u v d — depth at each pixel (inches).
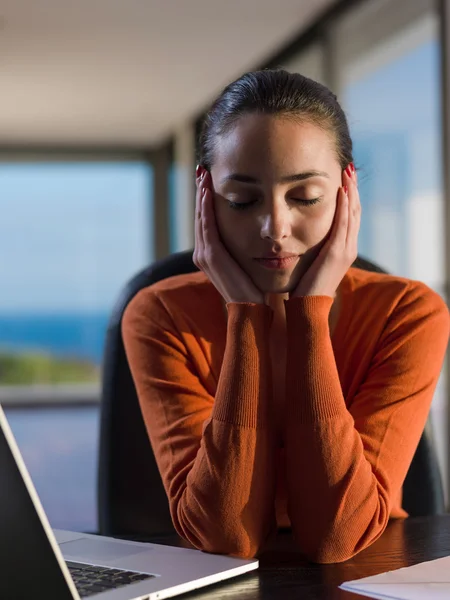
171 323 50.4
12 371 404.8
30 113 280.2
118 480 54.4
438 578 34.3
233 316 44.7
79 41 201.9
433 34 128.0
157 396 48.3
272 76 44.1
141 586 33.0
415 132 130.6
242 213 44.4
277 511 47.4
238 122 43.0
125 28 192.7
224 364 43.8
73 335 622.5
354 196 46.9
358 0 159.5
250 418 42.1
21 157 332.8
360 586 33.6
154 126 303.3
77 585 33.2
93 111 278.1
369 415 45.9
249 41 204.2
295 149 42.5
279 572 36.9
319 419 42.0
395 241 131.6
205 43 205.5
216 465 41.3
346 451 41.6
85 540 40.8
